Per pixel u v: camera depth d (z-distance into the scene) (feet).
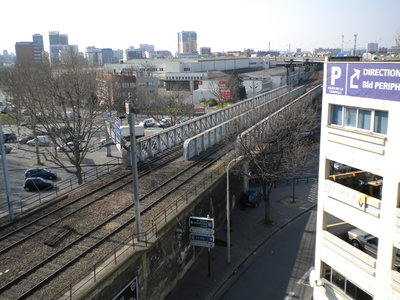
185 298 77.36
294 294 78.89
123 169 118.52
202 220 83.25
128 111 64.18
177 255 81.76
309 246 99.91
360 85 56.08
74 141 116.88
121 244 69.21
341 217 61.62
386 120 53.72
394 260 53.31
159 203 89.86
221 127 154.81
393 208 52.01
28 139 199.82
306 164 159.43
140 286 67.62
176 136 151.74
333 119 62.95
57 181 139.23
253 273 87.25
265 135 126.72
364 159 56.49
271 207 127.03
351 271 60.34
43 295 54.85
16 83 202.69
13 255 66.39
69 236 73.26
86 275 58.34
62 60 348.18
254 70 513.45
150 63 473.26
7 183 80.18
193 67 425.69
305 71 501.97
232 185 120.16
